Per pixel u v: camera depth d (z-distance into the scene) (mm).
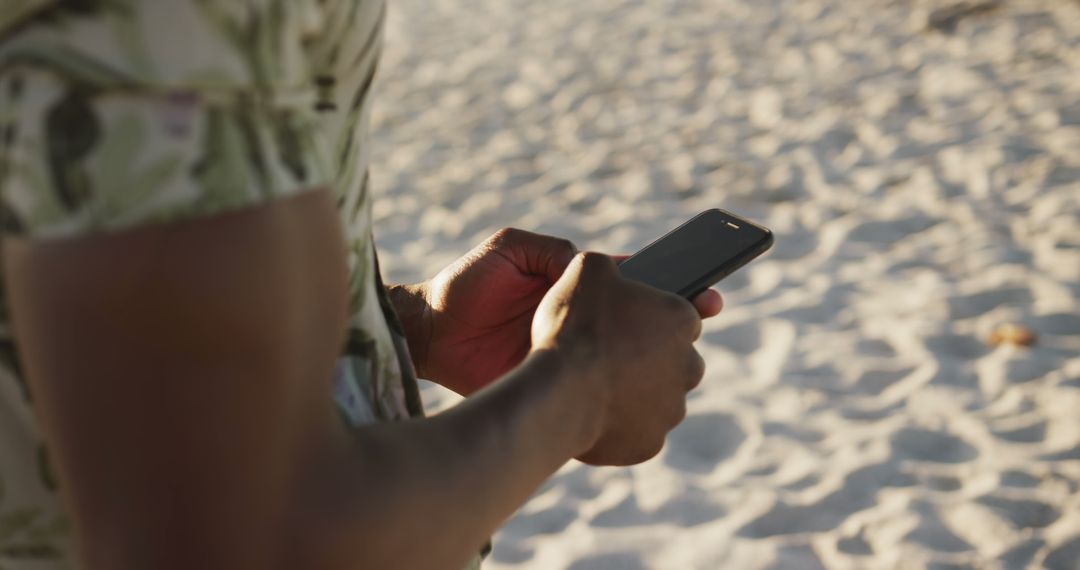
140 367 515
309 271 565
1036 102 5301
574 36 7715
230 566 542
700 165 5160
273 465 549
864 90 5848
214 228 519
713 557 2555
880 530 2604
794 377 3328
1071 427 2918
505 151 5676
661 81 6484
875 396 3207
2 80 535
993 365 3246
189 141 520
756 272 4059
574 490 2891
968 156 4816
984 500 2662
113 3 519
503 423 680
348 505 579
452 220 4832
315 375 574
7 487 670
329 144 702
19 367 628
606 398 769
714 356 3504
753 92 6086
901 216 4355
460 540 641
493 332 1102
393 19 8938
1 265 550
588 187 5062
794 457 2932
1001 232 4117
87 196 510
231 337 522
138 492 526
